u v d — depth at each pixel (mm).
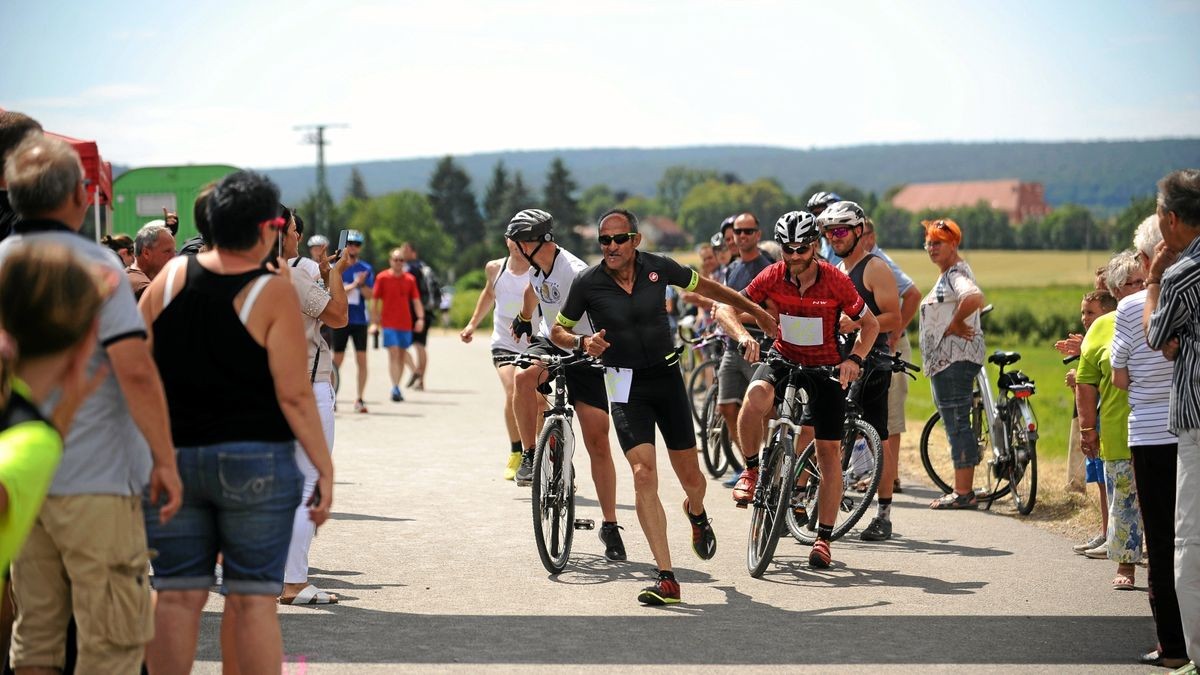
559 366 12406
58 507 6719
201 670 8812
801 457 13195
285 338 7164
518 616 10547
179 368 7148
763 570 12164
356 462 20141
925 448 17219
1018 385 15742
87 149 20344
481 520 15117
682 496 17156
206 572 7309
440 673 8836
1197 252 8398
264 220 7289
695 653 9438
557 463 12414
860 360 12477
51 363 6562
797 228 12359
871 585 11906
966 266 16266
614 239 11242
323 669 8898
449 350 58562
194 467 7098
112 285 6605
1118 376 9523
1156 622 9266
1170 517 9227
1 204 7883
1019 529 14898
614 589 11664
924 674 8938
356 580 11898
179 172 36344
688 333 23375
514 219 14562
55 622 7016
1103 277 12883
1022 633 10125
